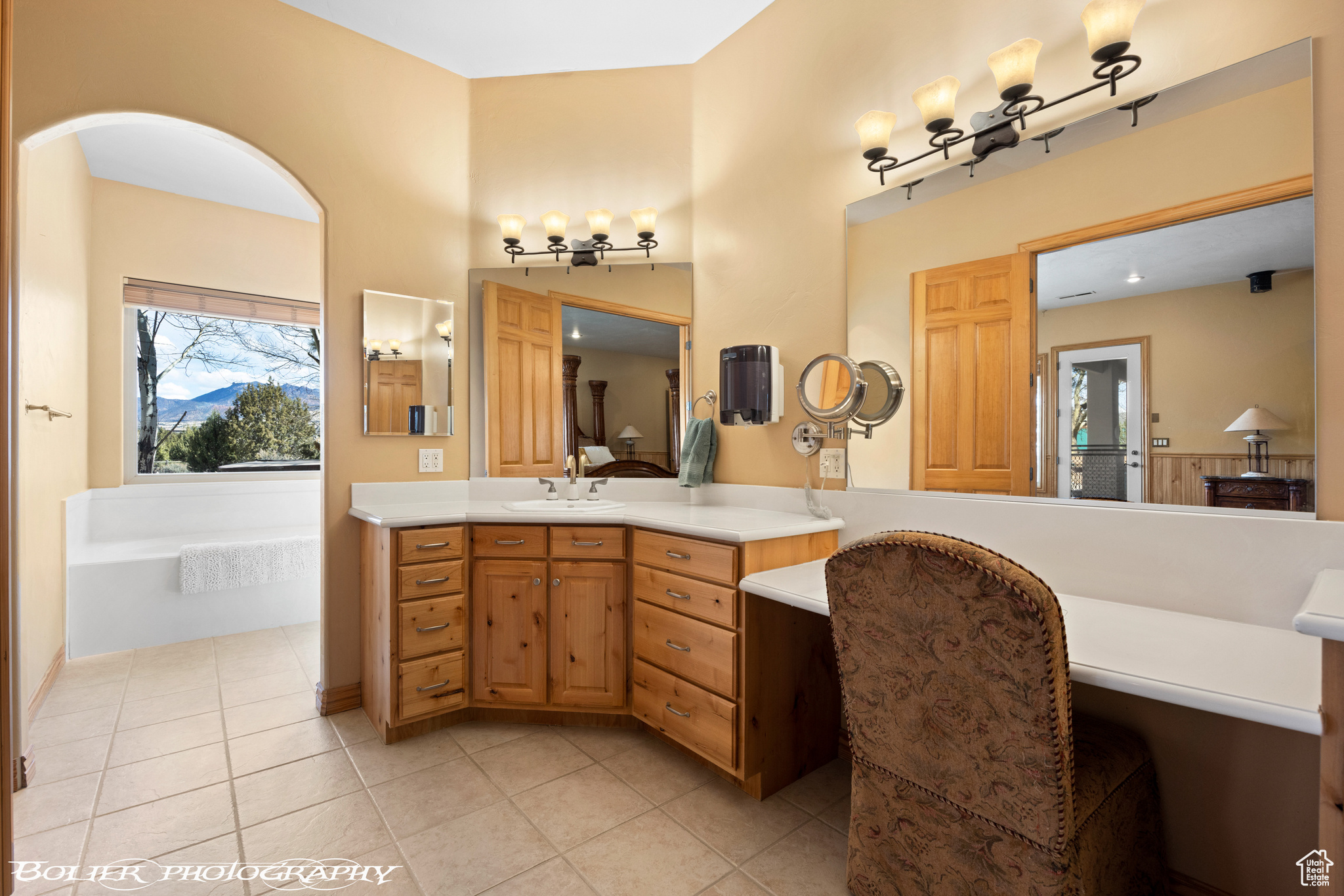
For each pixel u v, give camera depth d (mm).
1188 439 1364
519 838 1621
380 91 2566
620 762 2023
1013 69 1548
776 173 2355
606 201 2770
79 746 2090
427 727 2234
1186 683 956
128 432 3676
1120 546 1454
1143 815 1297
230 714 2357
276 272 4051
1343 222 1196
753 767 1770
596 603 2201
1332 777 839
